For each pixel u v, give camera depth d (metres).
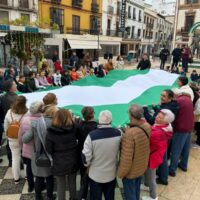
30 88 6.82
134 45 34.19
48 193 2.99
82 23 22.75
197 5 23.59
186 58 12.06
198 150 4.67
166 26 50.97
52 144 2.50
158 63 21.89
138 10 34.25
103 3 25.16
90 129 2.64
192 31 16.91
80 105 3.70
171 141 3.71
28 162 3.07
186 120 3.45
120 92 4.39
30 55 9.59
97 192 2.54
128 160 2.36
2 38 10.33
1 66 10.67
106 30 26.44
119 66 14.65
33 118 2.90
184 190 3.41
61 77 8.75
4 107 3.82
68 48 17.98
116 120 3.15
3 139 4.70
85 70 10.47
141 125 2.47
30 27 8.88
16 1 15.48
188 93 3.60
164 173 3.46
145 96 4.29
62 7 19.84
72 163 2.58
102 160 2.42
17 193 3.22
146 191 3.29
